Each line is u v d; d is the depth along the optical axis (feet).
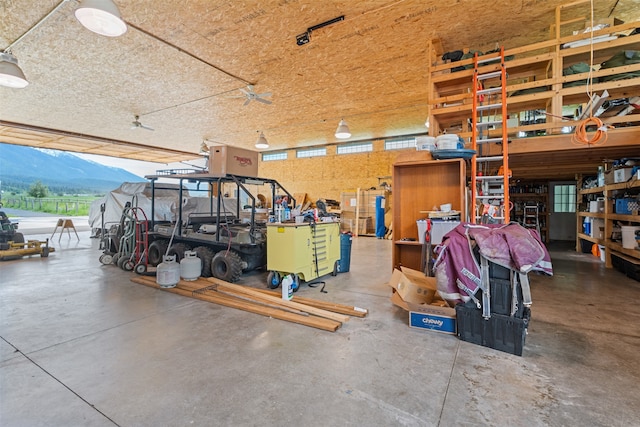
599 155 14.83
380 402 5.78
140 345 8.12
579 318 10.09
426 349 7.97
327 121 29.37
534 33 14.43
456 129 18.35
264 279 15.25
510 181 29.50
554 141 12.54
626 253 15.71
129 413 5.45
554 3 12.21
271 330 9.17
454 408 5.60
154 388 6.20
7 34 14.03
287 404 5.72
